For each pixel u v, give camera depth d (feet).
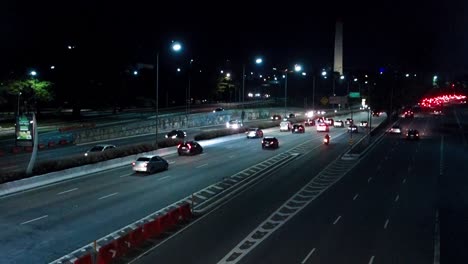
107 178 139.44
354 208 109.50
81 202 108.78
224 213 102.94
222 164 170.50
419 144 253.03
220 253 75.92
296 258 73.87
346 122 375.86
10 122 288.92
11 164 160.56
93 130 235.81
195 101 522.88
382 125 338.95
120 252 73.56
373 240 84.74
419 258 75.82
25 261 71.36
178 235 86.07
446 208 112.16
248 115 401.08
